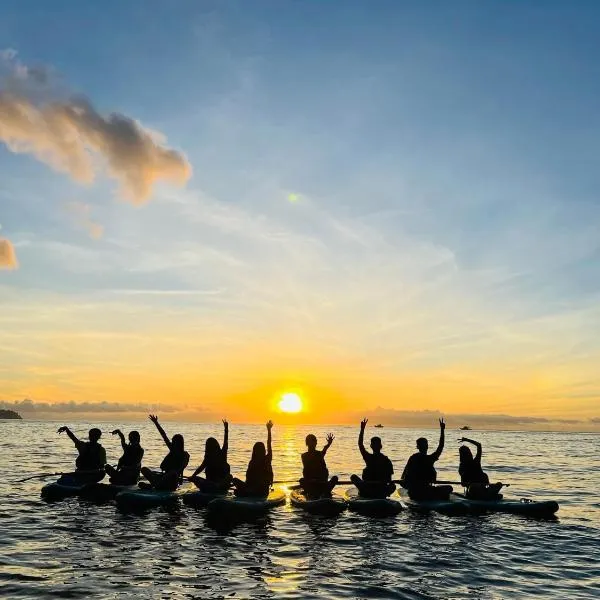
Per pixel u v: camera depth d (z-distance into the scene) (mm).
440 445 15453
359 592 8211
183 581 8539
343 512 14406
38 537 11078
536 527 13078
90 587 8125
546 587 8633
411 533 12188
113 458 27875
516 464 32656
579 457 40938
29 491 16719
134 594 7871
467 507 14633
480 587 8570
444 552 10602
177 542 10969
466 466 15906
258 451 15508
